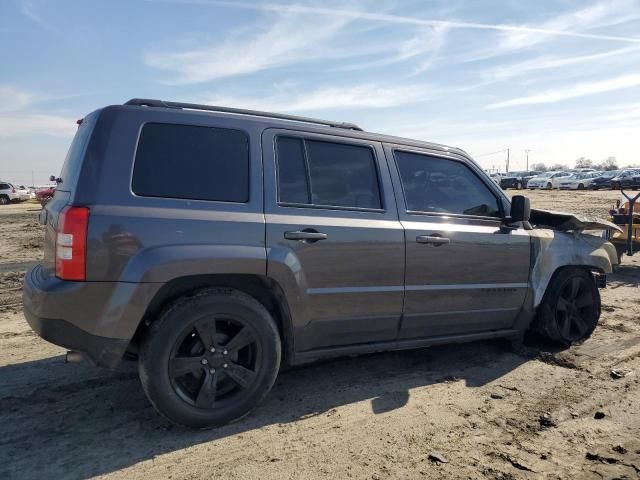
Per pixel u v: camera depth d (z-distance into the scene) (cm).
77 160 323
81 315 295
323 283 360
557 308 491
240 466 289
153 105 338
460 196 441
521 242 459
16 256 1111
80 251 293
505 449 309
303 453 303
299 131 372
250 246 331
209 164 335
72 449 305
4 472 280
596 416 351
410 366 448
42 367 438
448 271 415
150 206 311
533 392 393
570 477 279
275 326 345
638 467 289
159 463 291
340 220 369
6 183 3853
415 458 298
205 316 318
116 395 381
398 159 414
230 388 339
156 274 304
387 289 386
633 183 4000
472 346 503
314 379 417
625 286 784
